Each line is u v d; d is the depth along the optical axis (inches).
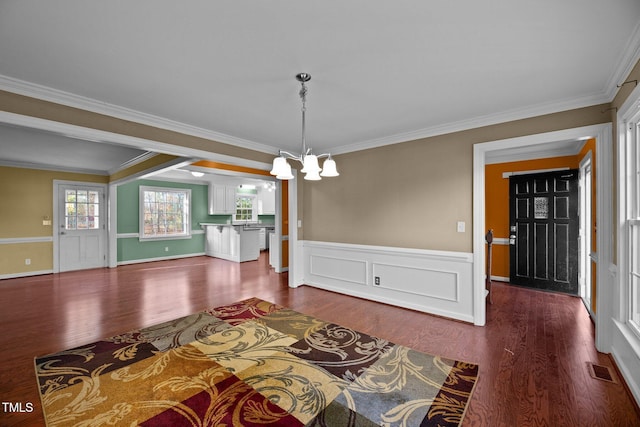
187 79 87.5
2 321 129.8
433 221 137.0
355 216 166.4
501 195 197.9
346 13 59.2
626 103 78.6
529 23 62.5
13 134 142.6
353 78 87.3
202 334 115.6
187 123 128.0
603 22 61.8
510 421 67.2
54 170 235.9
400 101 104.6
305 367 90.6
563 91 96.4
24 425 65.5
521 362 93.0
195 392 78.0
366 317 134.3
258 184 356.8
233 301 159.2
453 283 131.7
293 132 142.0
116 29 63.9
